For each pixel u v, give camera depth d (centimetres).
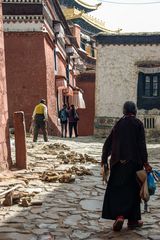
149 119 2805
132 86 2797
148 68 2783
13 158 1159
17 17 2261
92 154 1450
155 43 2786
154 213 620
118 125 541
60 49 3039
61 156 1258
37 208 637
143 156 520
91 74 3688
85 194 749
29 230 523
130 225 527
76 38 4056
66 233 513
